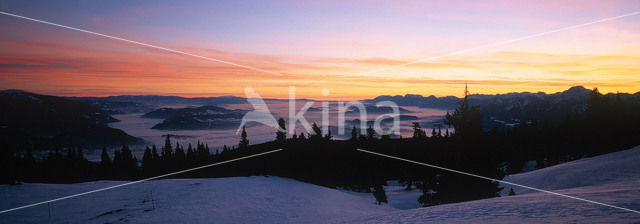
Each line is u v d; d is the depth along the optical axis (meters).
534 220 8.48
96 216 20.30
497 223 8.53
